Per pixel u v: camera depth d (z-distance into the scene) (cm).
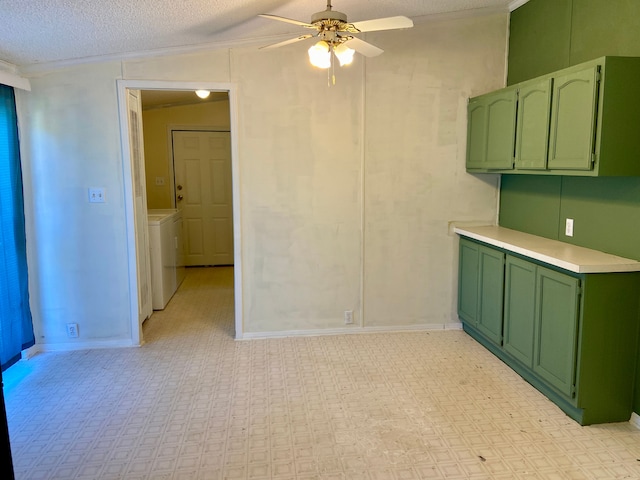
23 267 350
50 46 299
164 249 482
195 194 666
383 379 315
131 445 241
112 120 354
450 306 410
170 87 357
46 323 369
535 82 292
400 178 389
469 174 394
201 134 657
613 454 232
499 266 330
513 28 371
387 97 378
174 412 274
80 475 218
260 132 371
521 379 313
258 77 366
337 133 378
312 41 367
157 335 401
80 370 333
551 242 312
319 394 294
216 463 226
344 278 396
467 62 380
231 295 526
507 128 326
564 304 261
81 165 356
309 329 398
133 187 367
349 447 238
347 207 388
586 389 254
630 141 240
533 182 347
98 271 368
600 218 277
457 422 261
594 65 239
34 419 267
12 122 335
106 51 330
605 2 270
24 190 353
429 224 397
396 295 403
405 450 235
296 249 388
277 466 223
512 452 234
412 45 375
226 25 308
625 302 250
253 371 329
